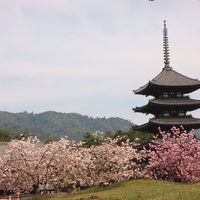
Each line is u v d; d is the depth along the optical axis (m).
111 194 33.25
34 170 40.66
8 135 134.50
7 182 41.28
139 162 53.09
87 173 46.66
